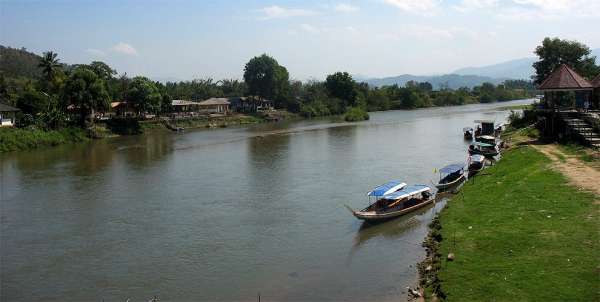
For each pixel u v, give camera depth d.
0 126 92.31
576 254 24.31
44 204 47.16
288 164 66.44
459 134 96.19
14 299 27.00
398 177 54.56
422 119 142.75
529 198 35.03
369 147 80.69
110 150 86.00
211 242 35.22
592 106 64.38
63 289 28.14
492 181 43.84
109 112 130.25
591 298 20.12
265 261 31.19
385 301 24.58
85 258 32.84
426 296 23.89
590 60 99.88
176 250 33.78
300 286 27.14
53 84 123.88
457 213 35.72
